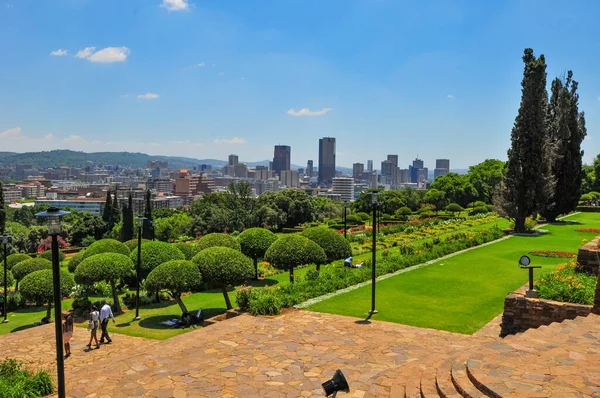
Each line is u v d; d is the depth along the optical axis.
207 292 25.02
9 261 34.62
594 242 16.83
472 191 75.12
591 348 8.62
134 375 10.57
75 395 9.66
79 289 23.03
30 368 13.91
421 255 25.98
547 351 8.43
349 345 12.44
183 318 18.19
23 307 25.58
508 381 6.88
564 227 40.25
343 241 26.36
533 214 38.41
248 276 19.59
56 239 8.91
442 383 7.46
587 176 71.56
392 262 24.39
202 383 9.85
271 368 10.72
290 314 15.81
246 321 15.02
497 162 82.25
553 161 41.00
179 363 11.20
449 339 12.98
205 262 19.16
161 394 9.31
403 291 18.86
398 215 64.31
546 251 27.44
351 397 8.36
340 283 19.77
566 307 12.27
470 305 16.70
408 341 12.77
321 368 10.70
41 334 18.03
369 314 15.66
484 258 26.19
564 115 42.53
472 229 43.34
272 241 27.64
